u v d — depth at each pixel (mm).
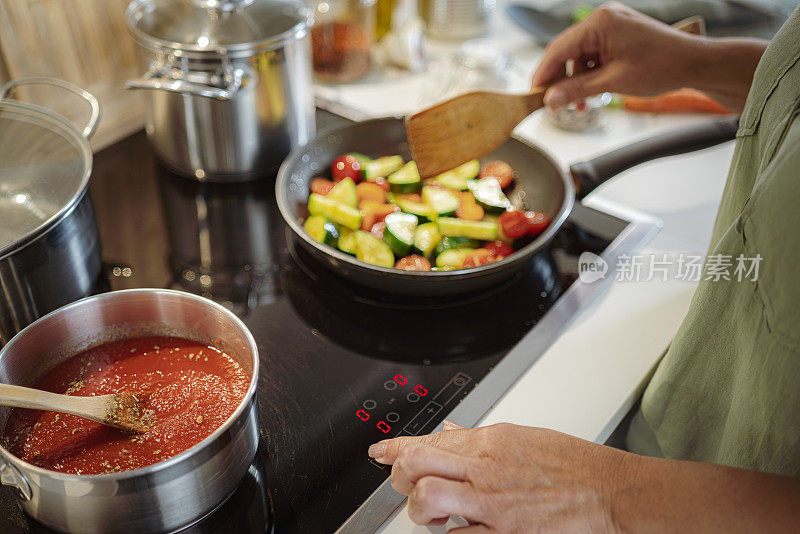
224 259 879
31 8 918
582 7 1275
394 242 833
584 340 764
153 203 968
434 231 877
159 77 889
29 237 654
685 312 796
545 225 853
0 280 661
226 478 550
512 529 504
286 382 714
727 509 475
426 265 828
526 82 1231
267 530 582
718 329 584
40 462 549
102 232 915
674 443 675
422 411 687
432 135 822
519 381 719
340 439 657
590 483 510
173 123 949
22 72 943
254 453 589
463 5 1327
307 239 775
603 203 959
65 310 609
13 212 699
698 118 1161
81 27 985
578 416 684
